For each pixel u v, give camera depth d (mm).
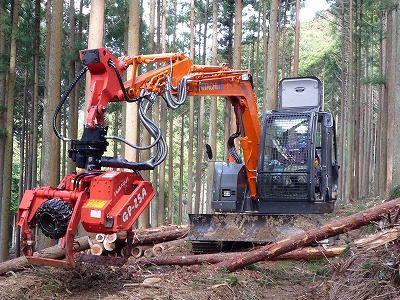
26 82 20656
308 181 8406
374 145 42281
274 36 16422
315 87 9164
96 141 5723
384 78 22766
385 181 23188
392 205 6410
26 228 5445
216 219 8281
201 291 5867
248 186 8961
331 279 6207
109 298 5348
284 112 8781
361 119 36500
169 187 26156
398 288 5074
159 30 24562
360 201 23375
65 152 24750
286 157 8562
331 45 40500
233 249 8617
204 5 29781
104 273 6422
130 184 5727
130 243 6074
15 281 5809
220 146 39531
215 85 8398
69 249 5203
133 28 11805
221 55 29703
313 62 42375
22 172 22484
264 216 8086
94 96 5938
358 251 5789
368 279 5566
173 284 6094
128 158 11250
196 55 31344
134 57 6793
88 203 5328
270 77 16281
